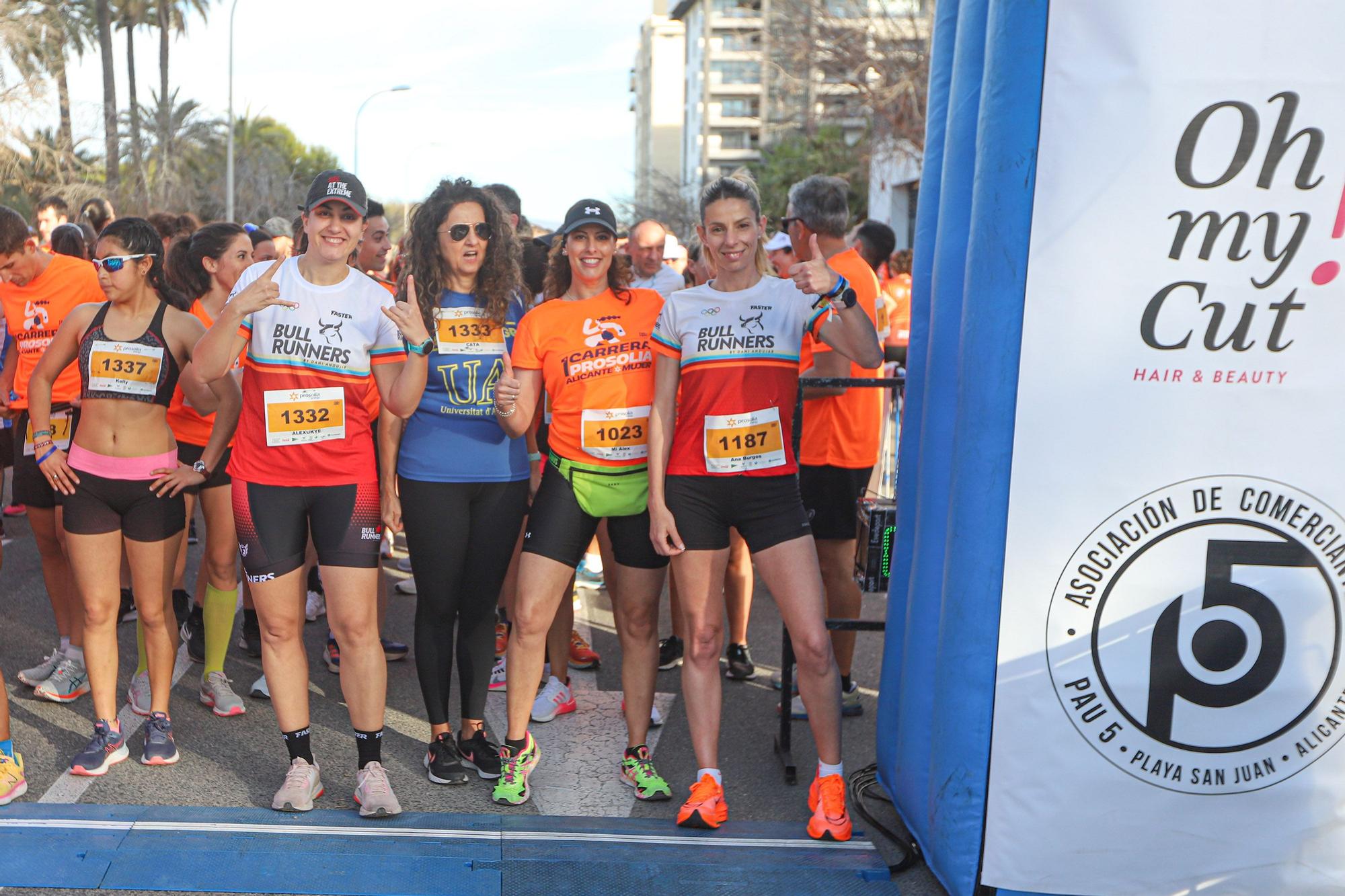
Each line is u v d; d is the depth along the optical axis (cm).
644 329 356
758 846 338
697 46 9869
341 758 396
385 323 350
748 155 9456
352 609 345
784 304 338
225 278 462
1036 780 295
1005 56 284
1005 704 294
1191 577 287
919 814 334
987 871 298
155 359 368
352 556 344
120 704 441
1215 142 272
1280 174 273
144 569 374
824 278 324
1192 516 285
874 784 382
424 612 376
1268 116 271
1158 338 280
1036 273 282
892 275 962
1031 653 292
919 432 353
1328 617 287
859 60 2480
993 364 290
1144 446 283
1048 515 287
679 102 11244
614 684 491
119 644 515
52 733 406
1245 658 289
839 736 346
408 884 306
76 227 604
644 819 358
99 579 371
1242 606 287
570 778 390
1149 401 282
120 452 366
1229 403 281
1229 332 279
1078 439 284
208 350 326
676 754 412
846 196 450
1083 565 288
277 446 339
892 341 895
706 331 337
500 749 372
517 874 314
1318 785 293
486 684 387
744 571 488
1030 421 286
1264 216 275
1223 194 274
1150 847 295
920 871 329
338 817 346
